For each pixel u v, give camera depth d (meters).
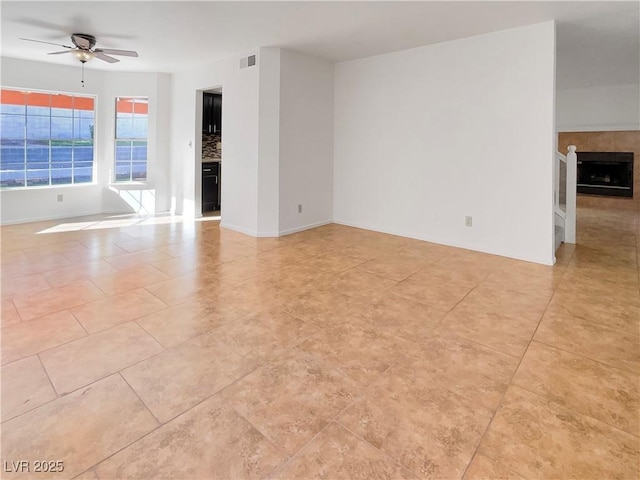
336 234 5.57
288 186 5.51
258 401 1.87
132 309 2.92
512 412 1.80
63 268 3.89
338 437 1.64
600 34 4.29
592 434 1.65
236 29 4.25
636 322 2.74
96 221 6.27
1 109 5.79
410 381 2.04
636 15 3.74
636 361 2.24
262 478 1.43
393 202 5.53
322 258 4.37
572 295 3.27
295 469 1.47
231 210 5.80
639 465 1.48
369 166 5.74
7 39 4.71
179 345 2.39
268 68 5.09
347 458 1.52
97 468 1.46
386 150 5.51
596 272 3.89
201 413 1.78
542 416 1.77
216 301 3.10
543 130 4.07
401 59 5.16
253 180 5.36
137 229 5.75
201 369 2.14
